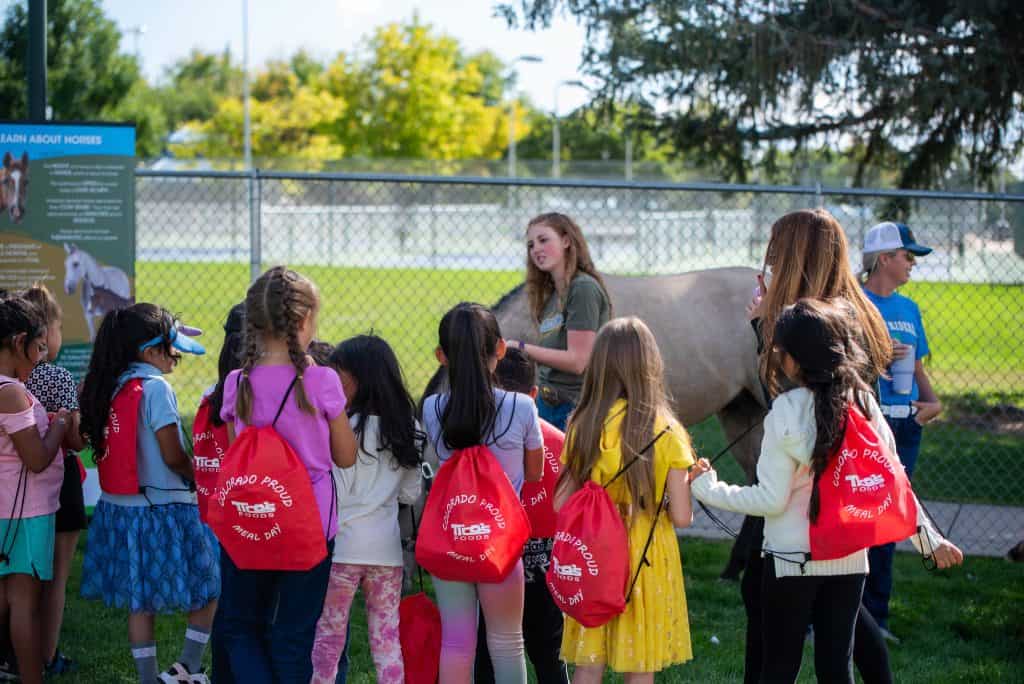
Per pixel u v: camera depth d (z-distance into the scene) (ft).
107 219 19.11
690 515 10.91
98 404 12.78
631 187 19.89
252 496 10.12
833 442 9.97
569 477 11.33
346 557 11.64
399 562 11.91
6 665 13.99
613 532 10.59
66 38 80.43
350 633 16.31
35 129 18.76
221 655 11.35
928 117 32.01
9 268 18.88
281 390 10.69
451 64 132.98
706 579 19.38
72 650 15.38
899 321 15.67
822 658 10.64
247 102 113.70
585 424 11.00
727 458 28.30
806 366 10.28
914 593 18.56
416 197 85.66
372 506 11.72
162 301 50.01
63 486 14.14
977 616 17.33
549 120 38.22
